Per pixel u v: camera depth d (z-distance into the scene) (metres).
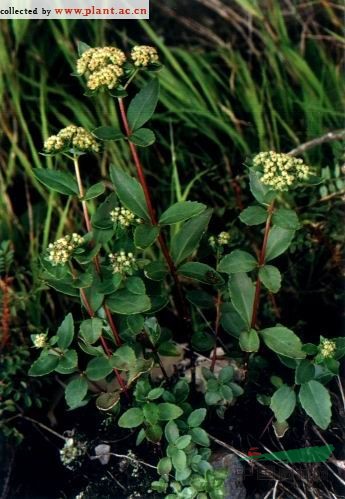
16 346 0.96
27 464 0.94
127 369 0.82
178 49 1.13
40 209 1.07
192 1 1.19
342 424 0.92
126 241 0.84
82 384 0.83
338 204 1.00
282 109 1.10
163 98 1.09
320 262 1.05
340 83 1.12
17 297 0.98
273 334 0.82
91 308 0.80
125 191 0.79
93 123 1.07
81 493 0.90
